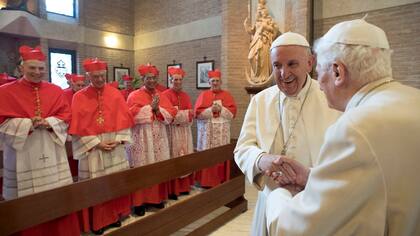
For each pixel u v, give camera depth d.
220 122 4.66
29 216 1.83
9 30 6.88
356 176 0.69
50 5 7.87
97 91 3.24
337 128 0.76
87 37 8.42
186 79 8.02
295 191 1.17
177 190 4.29
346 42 0.81
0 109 2.52
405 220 0.69
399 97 0.76
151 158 3.77
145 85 3.96
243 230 3.43
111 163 3.26
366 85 0.82
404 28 4.47
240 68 6.08
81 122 3.05
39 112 2.68
